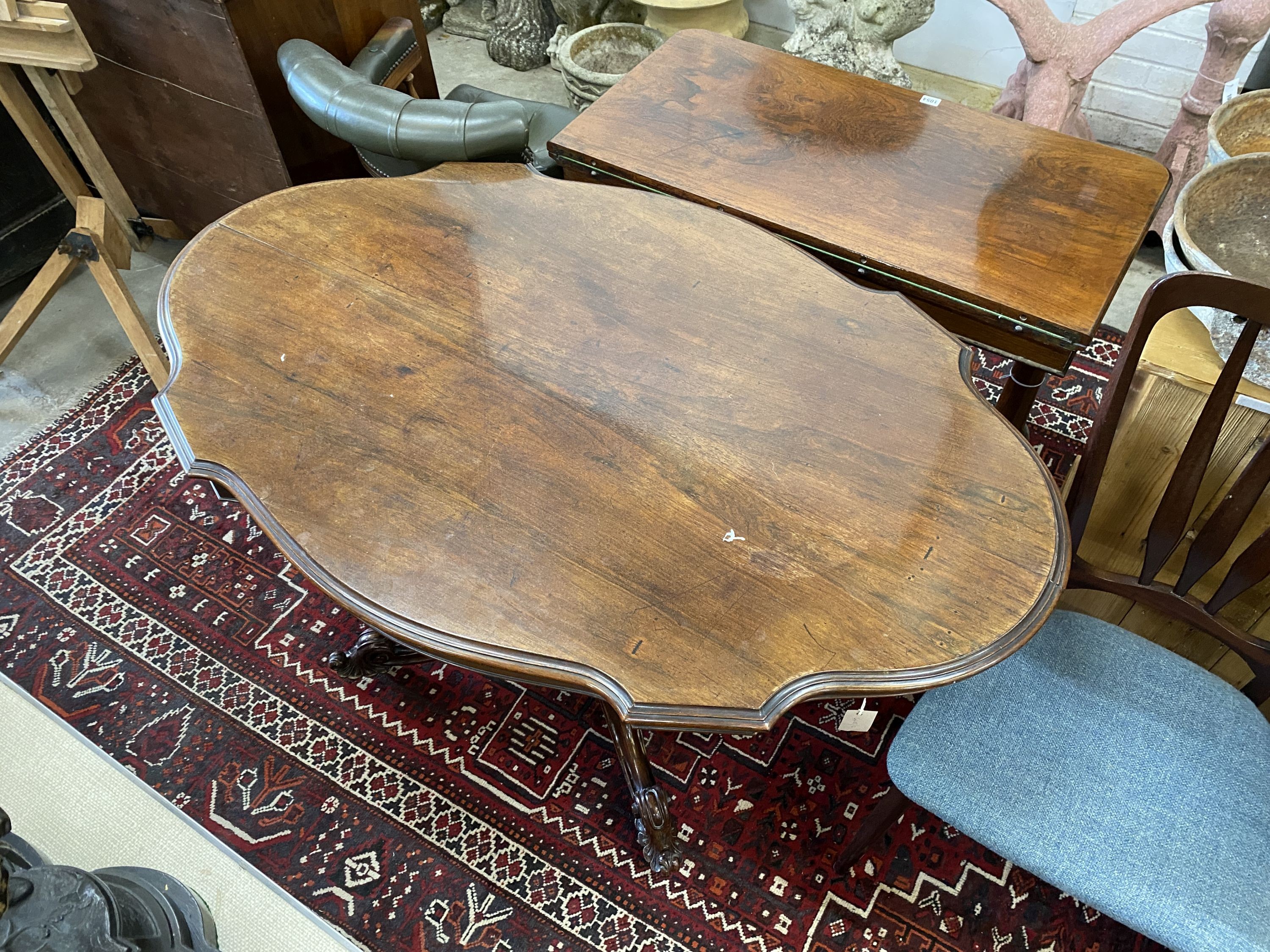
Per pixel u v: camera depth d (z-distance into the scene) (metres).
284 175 2.36
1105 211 1.70
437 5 3.85
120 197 2.56
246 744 1.84
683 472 1.25
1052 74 2.41
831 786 1.76
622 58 3.22
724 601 1.12
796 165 1.81
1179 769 1.26
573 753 1.82
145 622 2.01
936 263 1.61
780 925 1.60
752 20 3.58
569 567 1.16
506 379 1.37
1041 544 1.17
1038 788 1.25
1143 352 1.40
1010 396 1.82
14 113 2.16
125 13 2.15
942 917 1.60
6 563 2.11
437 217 1.63
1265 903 1.15
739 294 1.49
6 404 2.43
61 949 0.66
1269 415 1.33
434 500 1.23
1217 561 1.25
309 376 1.37
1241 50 2.29
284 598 2.05
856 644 1.08
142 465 2.29
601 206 1.65
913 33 3.25
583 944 1.59
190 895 0.86
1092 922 1.59
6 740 1.40
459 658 1.11
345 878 1.67
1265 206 1.42
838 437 1.29
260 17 2.10
